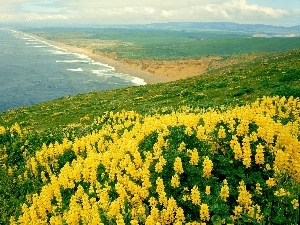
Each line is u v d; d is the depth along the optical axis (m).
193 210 10.02
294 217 9.27
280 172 10.41
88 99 43.22
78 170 13.48
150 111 25.73
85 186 13.26
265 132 11.59
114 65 169.75
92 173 12.95
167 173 11.40
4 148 19.92
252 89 27.81
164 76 139.12
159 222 9.62
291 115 17.33
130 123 19.30
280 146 11.37
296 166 10.47
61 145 17.31
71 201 11.59
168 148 12.59
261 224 8.96
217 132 12.72
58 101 45.06
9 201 15.44
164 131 13.37
